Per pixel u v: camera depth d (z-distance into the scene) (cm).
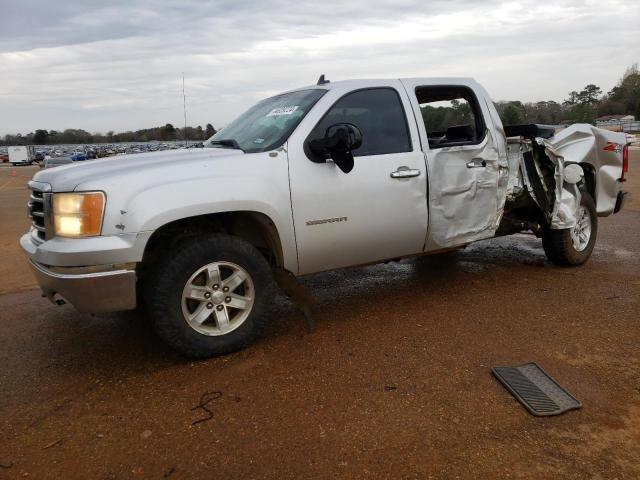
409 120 444
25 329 444
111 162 380
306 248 396
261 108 471
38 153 8369
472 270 580
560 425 279
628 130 6328
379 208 419
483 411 294
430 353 369
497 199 496
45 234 346
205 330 361
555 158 520
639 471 243
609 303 458
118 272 323
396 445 265
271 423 287
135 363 369
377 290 520
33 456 265
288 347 386
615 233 781
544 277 544
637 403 299
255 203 362
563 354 361
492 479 239
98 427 290
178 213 335
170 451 266
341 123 402
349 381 331
